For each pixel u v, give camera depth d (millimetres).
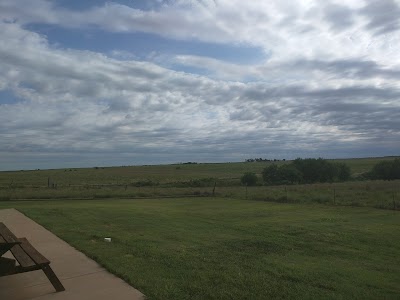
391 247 9266
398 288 6086
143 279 6000
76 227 11398
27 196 27031
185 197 28438
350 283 6227
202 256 7715
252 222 13336
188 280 6000
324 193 26547
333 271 6934
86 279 6195
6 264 5238
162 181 57969
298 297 5414
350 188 30359
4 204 21672
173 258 7418
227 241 9531
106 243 8844
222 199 26094
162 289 5539
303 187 33625
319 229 11773
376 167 52656
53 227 11250
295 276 6422
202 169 108438
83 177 77438
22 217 13602
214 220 13867
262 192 29141
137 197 28703
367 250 8898
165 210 17516
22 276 6414
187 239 9742
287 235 10602
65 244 8836
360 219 14531
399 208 18625
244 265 7066
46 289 5770
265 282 6008
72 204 21656
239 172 89688
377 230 11734
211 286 5730
